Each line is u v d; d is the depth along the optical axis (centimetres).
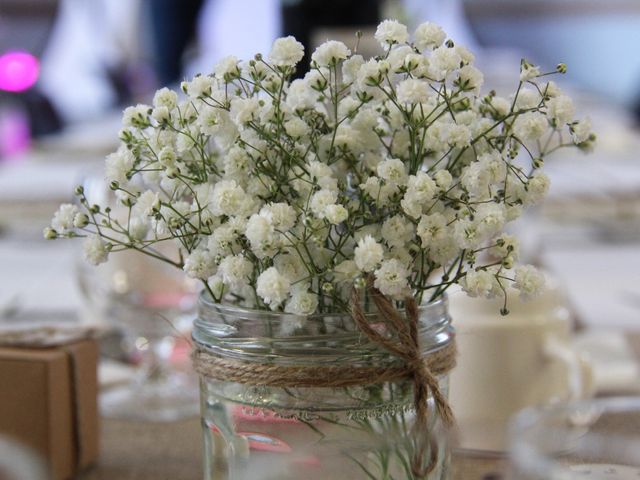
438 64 36
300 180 37
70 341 49
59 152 145
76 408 49
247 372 38
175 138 38
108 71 237
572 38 331
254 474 38
